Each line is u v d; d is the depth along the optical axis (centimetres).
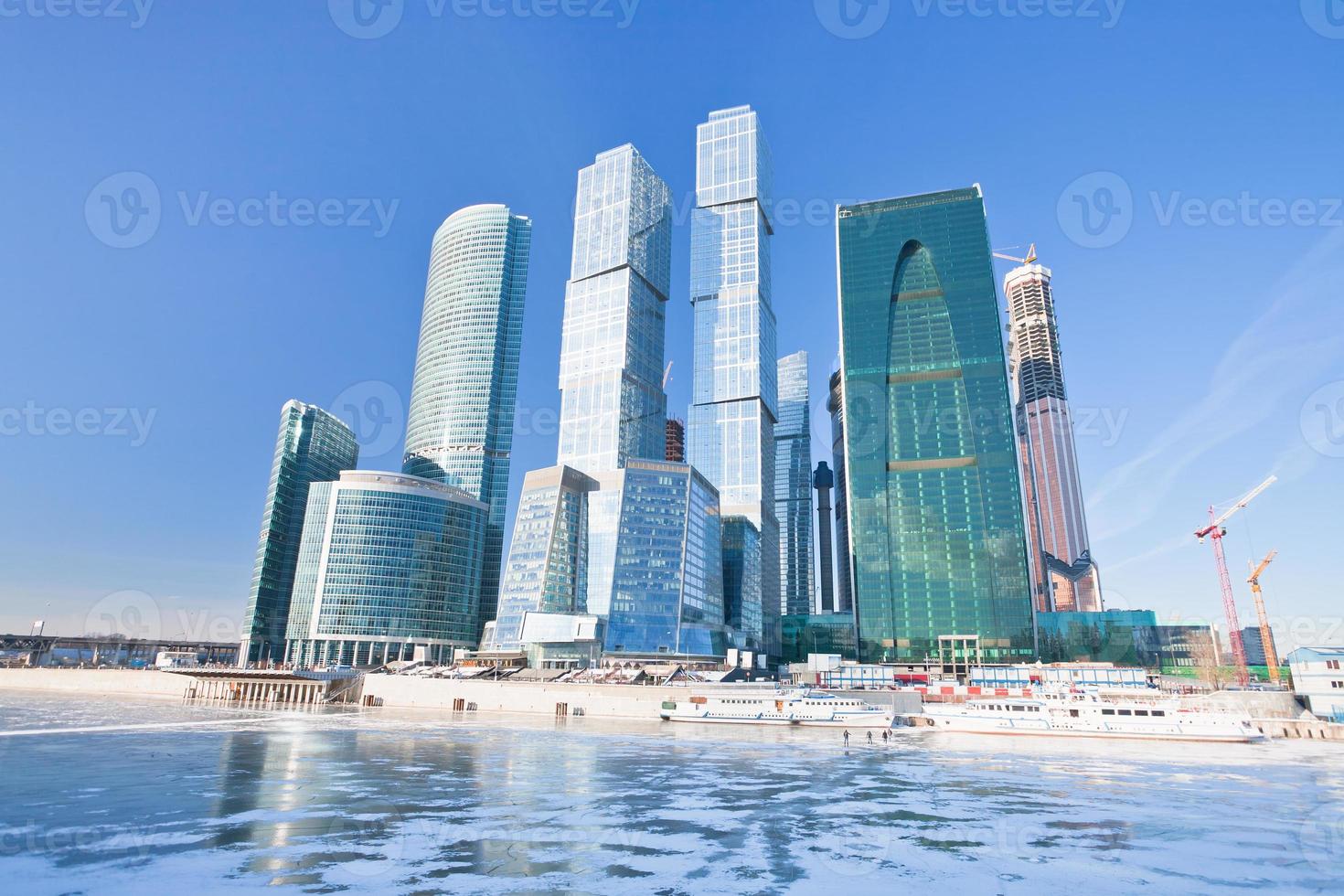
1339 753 10362
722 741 11400
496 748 9744
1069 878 4041
